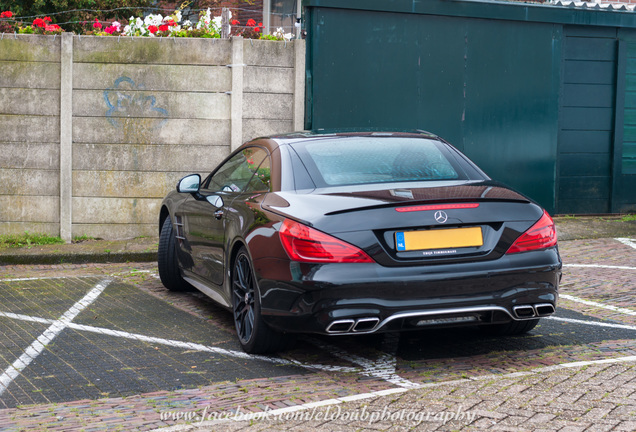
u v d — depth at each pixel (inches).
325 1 420.2
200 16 439.8
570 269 335.3
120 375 189.8
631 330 225.6
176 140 409.1
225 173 250.2
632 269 331.6
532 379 173.8
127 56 403.5
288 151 211.3
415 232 179.3
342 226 178.1
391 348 210.4
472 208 183.2
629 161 492.1
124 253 376.5
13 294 298.0
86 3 580.4
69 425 152.5
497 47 456.8
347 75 430.0
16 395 175.9
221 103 410.3
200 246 251.4
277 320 186.7
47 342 224.2
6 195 402.9
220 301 233.8
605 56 484.1
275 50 412.5
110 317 257.1
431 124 448.5
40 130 402.3
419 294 177.0
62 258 372.5
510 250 183.8
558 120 472.4
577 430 140.4
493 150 462.0
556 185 477.4
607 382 169.3
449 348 208.8
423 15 441.1
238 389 174.9
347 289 174.7
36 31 405.7
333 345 214.8
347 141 216.5
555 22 464.8
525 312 186.5
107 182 407.5
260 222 194.1
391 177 200.5
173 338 227.3
